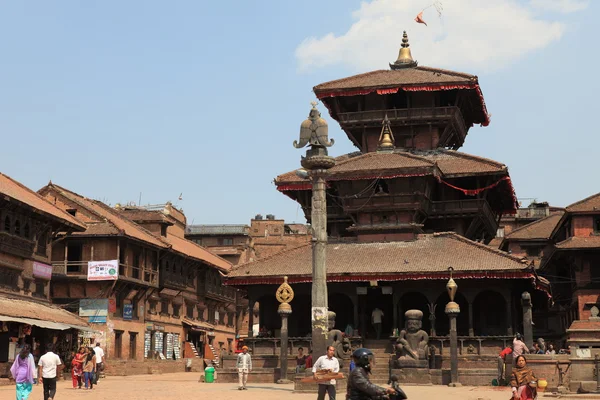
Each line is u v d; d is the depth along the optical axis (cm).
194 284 9444
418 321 4878
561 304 8506
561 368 3984
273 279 5566
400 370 4806
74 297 7256
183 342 8981
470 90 6969
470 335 5294
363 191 6225
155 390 4203
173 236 9806
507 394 3850
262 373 5097
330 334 4341
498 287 5378
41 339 6050
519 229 9481
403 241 5941
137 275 7738
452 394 3825
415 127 7025
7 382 4972
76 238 7319
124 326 7456
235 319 11062
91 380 4366
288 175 6731
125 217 8350
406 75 7156
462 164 6544
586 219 7675
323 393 2691
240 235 12638
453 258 5459
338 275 5434
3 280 5662
